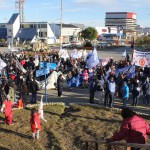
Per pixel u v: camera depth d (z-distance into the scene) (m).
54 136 16.25
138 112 20.69
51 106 21.89
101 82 22.84
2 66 25.95
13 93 22.25
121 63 32.44
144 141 7.09
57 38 117.75
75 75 28.94
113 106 22.42
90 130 17.05
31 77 23.69
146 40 84.31
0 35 116.00
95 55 30.34
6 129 17.12
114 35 127.00
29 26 116.25
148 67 27.44
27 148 14.77
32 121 15.88
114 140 7.14
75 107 21.75
